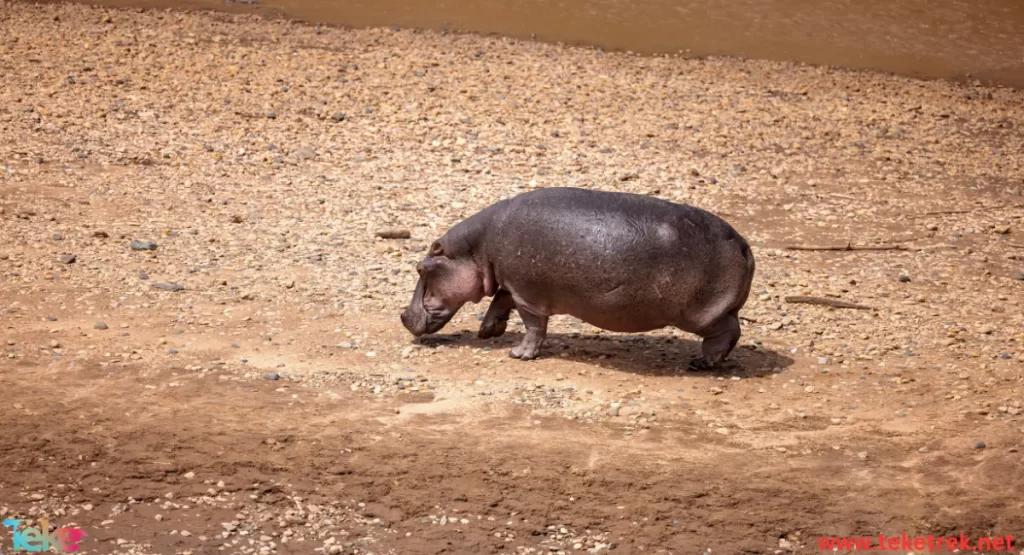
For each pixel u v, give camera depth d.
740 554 19.27
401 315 27.89
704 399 25.52
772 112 57.34
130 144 45.06
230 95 52.16
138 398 24.17
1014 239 41.56
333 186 42.16
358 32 66.56
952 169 50.81
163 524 19.47
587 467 21.84
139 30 62.44
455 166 45.25
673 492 21.03
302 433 22.84
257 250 35.06
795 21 77.75
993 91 66.25
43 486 20.38
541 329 27.09
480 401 24.80
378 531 19.59
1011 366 28.27
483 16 72.94
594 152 48.41
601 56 66.06
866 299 33.59
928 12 81.62
